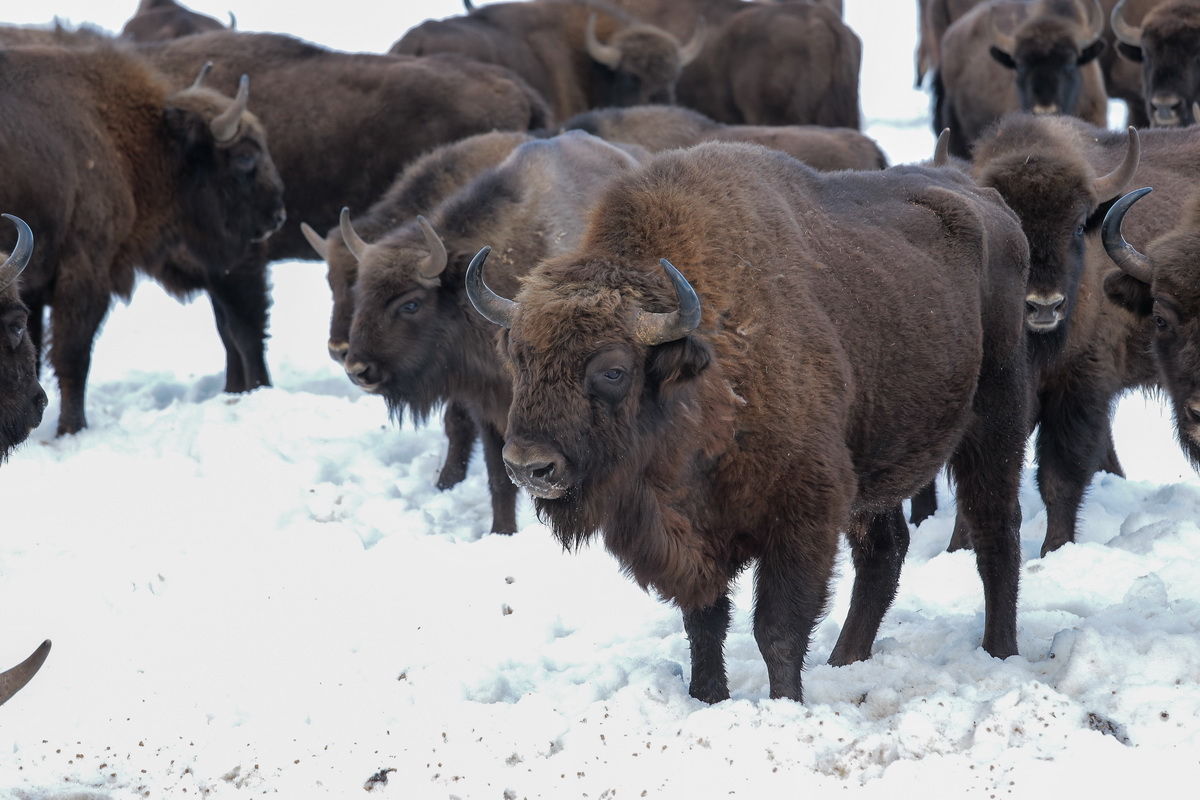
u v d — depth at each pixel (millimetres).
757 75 65875
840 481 17750
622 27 62375
